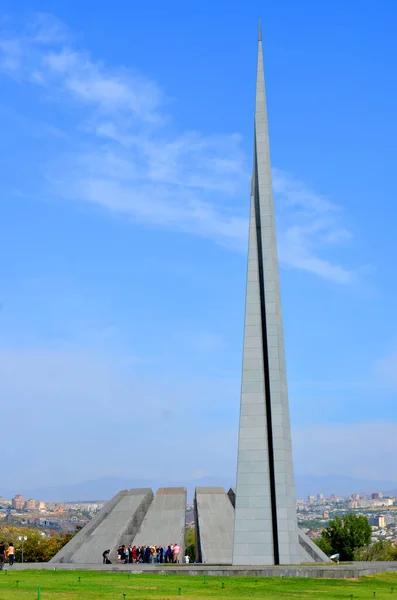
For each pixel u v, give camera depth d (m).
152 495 72.38
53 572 42.59
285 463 50.81
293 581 39.53
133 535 65.00
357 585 37.97
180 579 39.50
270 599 30.75
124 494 71.50
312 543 59.75
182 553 63.03
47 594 29.78
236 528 50.03
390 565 49.00
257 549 49.50
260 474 50.75
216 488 72.00
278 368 52.31
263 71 58.66
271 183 56.81
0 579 36.81
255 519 50.03
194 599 29.81
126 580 37.97
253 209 56.09
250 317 53.78
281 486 50.31
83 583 35.47
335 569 42.44
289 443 52.97
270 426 52.19
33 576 39.28
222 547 61.41
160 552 57.53
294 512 51.41
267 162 56.56
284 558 49.12
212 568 44.16
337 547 99.06
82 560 58.50
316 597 31.92
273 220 56.12
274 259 54.56
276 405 51.66
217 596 31.39
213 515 66.69
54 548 108.75
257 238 55.47
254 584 37.50
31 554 107.62
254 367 52.75
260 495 50.41
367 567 45.66
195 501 72.25
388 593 34.12
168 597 30.20
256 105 57.84
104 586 34.09
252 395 52.28
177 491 71.44
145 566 47.56
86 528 64.62
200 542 63.25
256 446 51.25
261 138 57.06
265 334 54.03
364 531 99.25
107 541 61.09
